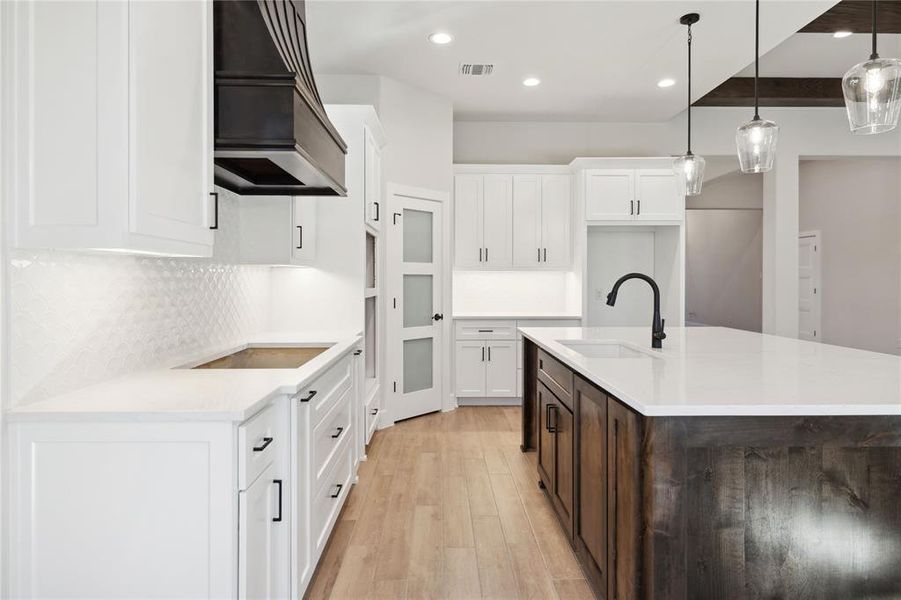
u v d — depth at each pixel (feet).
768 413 4.80
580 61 13.79
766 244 19.07
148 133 4.71
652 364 7.02
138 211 4.56
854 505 5.12
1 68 4.42
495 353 17.31
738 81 17.07
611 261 19.29
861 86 5.84
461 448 12.94
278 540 5.86
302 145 6.52
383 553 7.86
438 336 16.60
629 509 5.28
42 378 5.03
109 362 6.05
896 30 13.02
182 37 5.33
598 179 17.20
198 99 5.69
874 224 21.39
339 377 8.63
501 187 17.85
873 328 21.45
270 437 5.57
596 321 19.27
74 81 4.48
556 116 18.29
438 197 16.31
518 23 11.80
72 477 4.67
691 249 36.40
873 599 5.16
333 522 8.05
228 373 6.50
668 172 17.21
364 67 14.14
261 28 6.32
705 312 34.35
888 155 18.66
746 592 5.07
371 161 12.41
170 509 4.69
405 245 15.56
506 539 8.28
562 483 8.21
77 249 4.70
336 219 11.68
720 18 11.50
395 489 10.32
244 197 9.81
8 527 4.62
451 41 12.68
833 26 12.98
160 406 4.79
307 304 11.72
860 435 4.96
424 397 16.21
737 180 25.79
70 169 4.49
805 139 18.66
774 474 5.07
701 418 4.91
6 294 4.60
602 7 11.07
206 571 4.69
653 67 14.16
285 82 6.14
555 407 8.64
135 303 6.56
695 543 5.03
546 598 6.72
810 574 5.13
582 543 7.09
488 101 16.79
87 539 4.68
